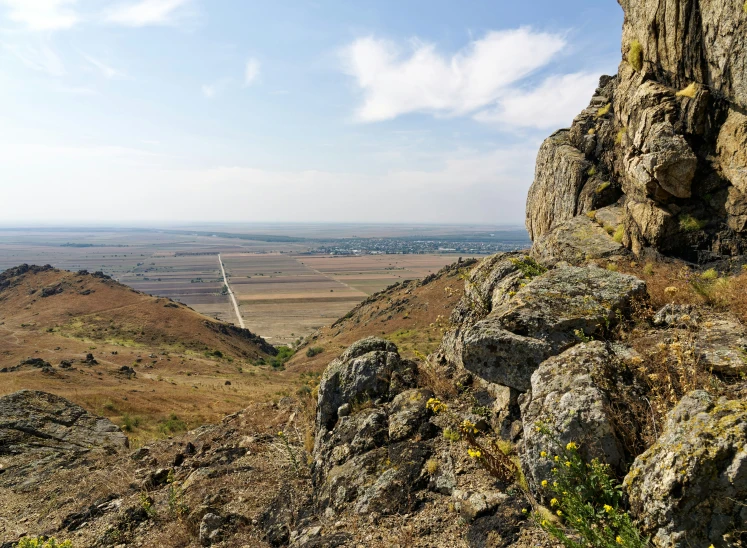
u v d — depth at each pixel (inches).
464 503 204.8
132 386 1943.9
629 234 482.6
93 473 480.1
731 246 388.5
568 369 210.1
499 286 397.1
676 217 428.5
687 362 199.8
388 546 197.6
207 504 327.3
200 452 467.2
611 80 730.8
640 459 159.2
